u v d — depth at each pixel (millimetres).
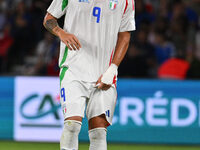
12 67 34469
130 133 26438
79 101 14203
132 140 26469
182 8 35906
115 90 15156
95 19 14359
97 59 14648
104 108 14727
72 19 14438
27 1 35969
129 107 26375
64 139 14023
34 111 26484
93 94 14688
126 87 26359
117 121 26422
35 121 26516
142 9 35781
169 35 34719
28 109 26531
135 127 26422
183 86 26391
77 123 14008
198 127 26406
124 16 14984
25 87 26469
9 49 34625
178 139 26484
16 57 34625
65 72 14641
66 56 14734
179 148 25656
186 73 31297
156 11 36125
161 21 35062
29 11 35281
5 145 25484
